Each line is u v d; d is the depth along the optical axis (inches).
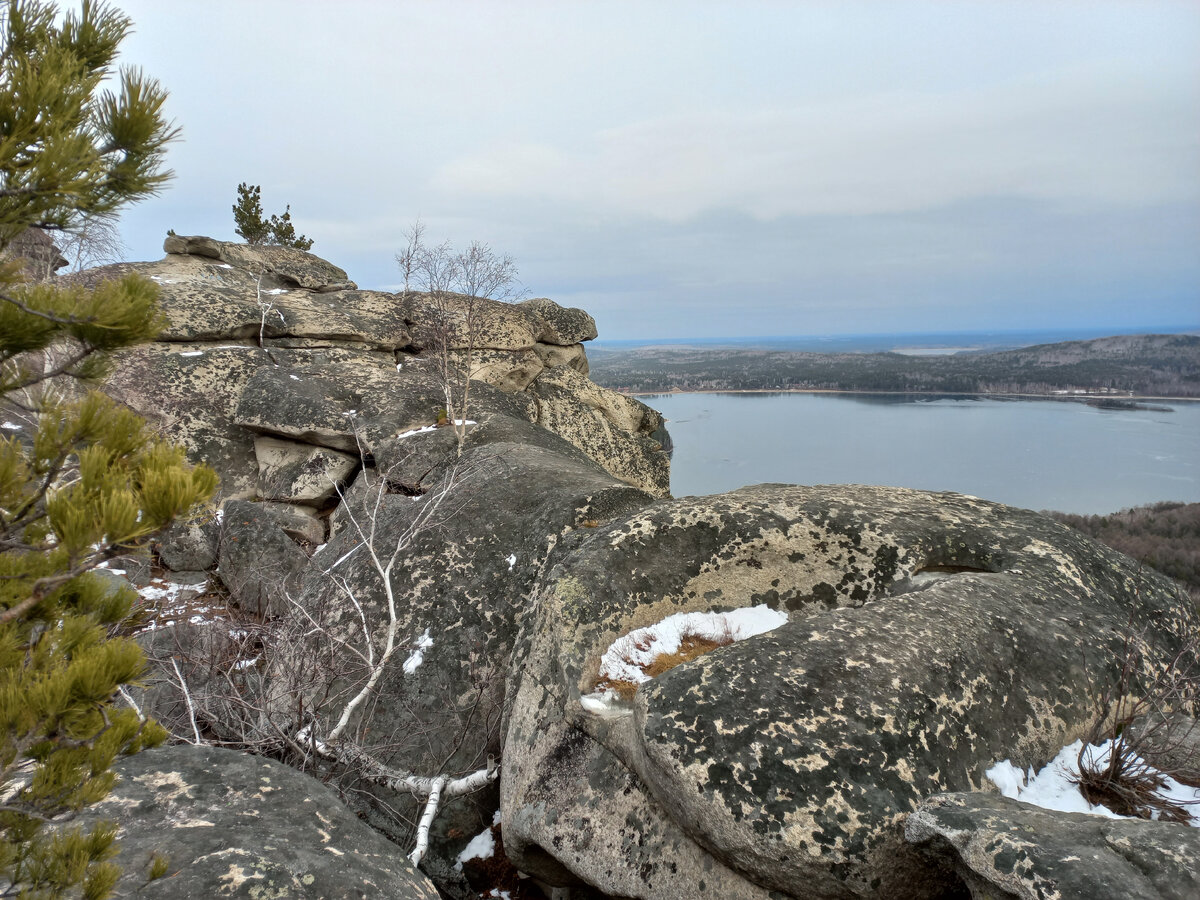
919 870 116.5
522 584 238.4
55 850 91.0
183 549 345.4
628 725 150.6
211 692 223.6
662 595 189.8
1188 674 148.2
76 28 97.9
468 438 410.0
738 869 126.3
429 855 191.8
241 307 533.3
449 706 220.1
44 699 82.4
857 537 190.2
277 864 116.7
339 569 272.4
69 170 84.0
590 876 147.1
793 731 127.5
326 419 434.0
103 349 94.6
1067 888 89.1
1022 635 150.6
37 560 99.6
